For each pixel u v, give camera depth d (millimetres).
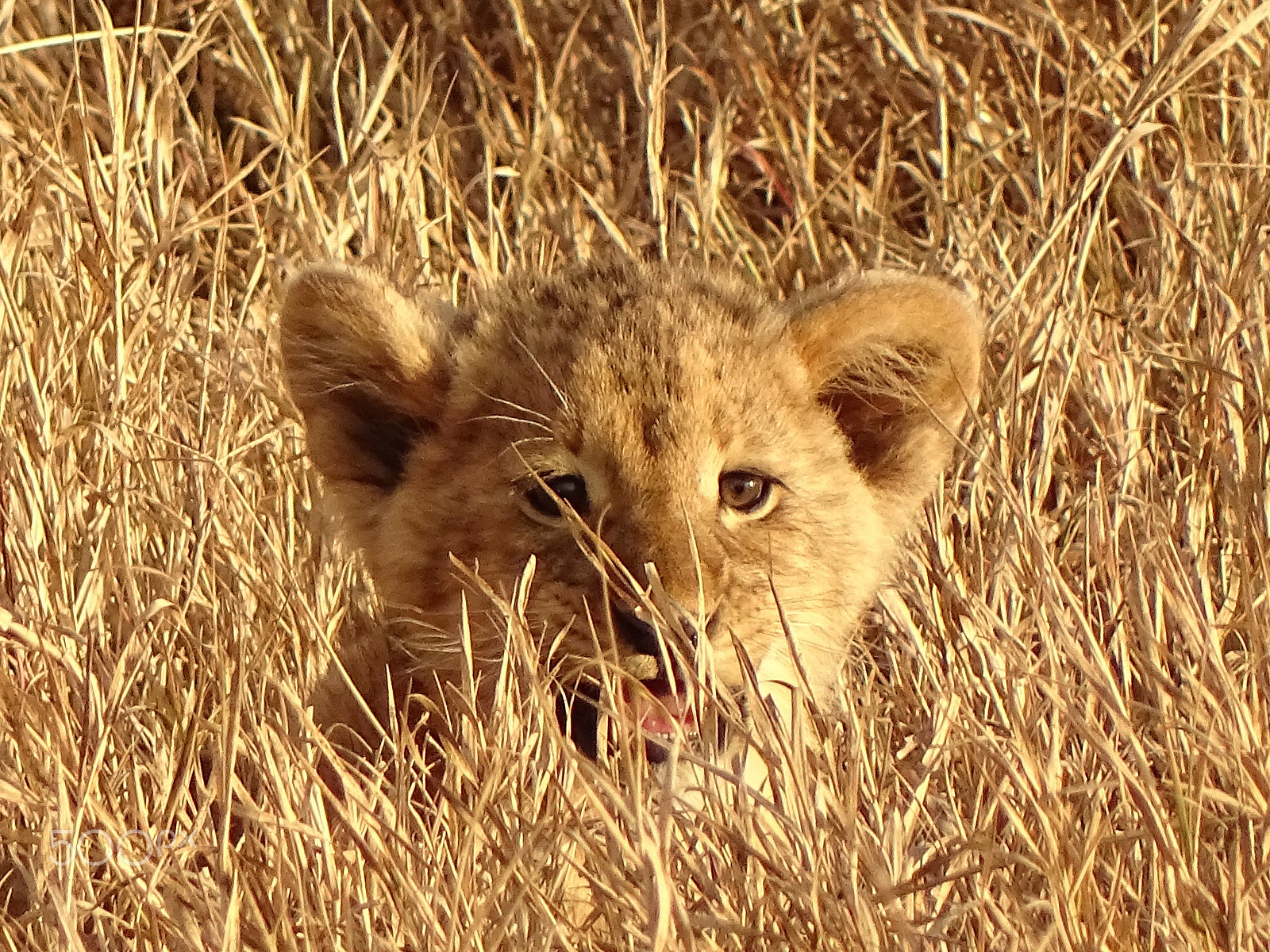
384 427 6262
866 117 9828
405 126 9422
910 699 6105
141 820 5273
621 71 10000
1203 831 5371
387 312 6012
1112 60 8758
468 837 4773
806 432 6031
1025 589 6375
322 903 4844
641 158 9516
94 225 7707
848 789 4938
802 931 4684
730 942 4789
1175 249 8297
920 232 9516
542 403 5773
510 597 5676
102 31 8641
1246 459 7004
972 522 6816
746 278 8453
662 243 8508
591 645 5473
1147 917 5027
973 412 6262
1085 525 6867
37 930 5102
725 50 9789
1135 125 7961
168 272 8078
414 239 8562
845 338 6105
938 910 4855
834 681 6195
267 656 6039
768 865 4660
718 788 5203
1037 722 5527
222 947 4582
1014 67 9602
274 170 9727
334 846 4992
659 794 5285
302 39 10031
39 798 5293
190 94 10148
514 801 5016
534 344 5945
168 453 7270
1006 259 8180
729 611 5551
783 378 6027
